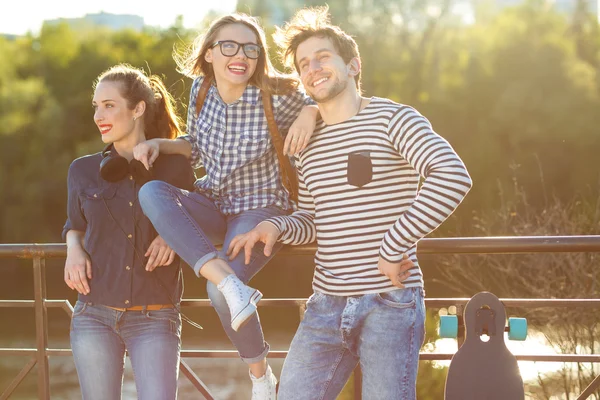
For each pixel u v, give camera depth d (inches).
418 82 1101.1
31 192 1107.3
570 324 250.8
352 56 99.1
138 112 111.4
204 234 100.2
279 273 710.5
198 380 121.2
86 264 108.3
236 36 106.7
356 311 94.7
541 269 263.6
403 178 95.7
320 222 98.7
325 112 98.7
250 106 108.0
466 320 102.5
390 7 1176.2
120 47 1218.0
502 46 1021.8
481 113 1007.6
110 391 106.4
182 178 111.4
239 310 93.9
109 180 107.1
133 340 106.3
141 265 106.3
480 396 101.3
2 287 892.6
